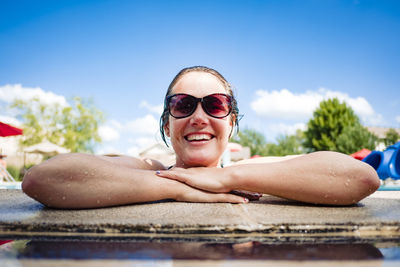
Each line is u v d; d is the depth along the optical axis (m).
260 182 0.48
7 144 8.12
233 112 0.70
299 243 0.26
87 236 0.29
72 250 0.24
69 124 8.79
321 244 0.26
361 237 0.29
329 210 0.43
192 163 0.59
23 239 0.28
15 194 0.63
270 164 0.50
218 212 0.39
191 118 0.58
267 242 0.27
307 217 0.36
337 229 0.31
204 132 0.58
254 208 0.44
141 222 0.32
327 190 0.46
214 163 0.61
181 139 0.60
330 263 0.20
